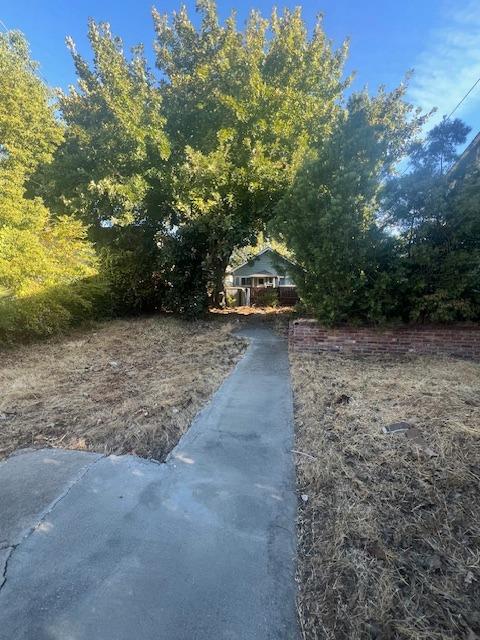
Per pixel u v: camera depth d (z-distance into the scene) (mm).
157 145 9750
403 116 9164
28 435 3197
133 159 9812
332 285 5918
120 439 3105
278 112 9953
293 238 6008
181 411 3709
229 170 9445
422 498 2219
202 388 4422
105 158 10000
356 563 1772
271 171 9188
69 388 4449
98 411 3705
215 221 9414
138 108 9508
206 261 10305
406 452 2713
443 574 1705
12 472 2588
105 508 2195
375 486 2355
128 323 9758
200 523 2080
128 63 10672
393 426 3129
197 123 10898
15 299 6531
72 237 7973
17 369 5297
